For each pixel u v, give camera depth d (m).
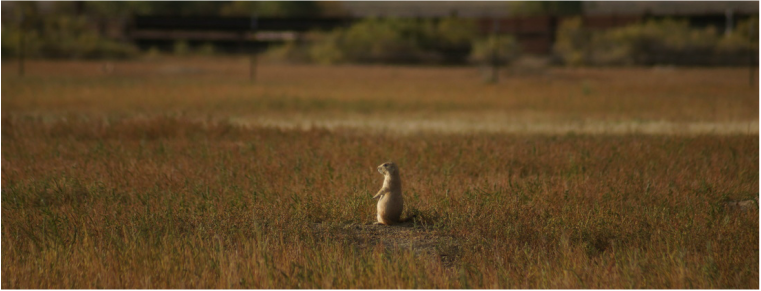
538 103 81.88
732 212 28.11
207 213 26.38
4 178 33.62
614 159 39.72
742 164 38.44
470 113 72.50
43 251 20.25
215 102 79.75
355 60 192.62
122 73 137.75
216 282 18.06
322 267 19.41
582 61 173.12
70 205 27.61
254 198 27.50
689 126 60.28
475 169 37.31
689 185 32.66
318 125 61.41
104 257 20.14
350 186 31.23
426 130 57.25
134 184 32.28
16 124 53.12
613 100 84.38
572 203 28.55
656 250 22.42
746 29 161.50
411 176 34.72
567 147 43.88
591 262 20.75
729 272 20.20
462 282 17.56
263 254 19.77
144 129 50.91
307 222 25.61
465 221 25.41
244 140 47.66
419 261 19.98
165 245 20.97
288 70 158.38
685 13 197.50
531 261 20.58
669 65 167.25
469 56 190.00
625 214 27.05
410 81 123.44
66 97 80.88
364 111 73.62
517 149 42.47
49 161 37.81
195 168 35.84
